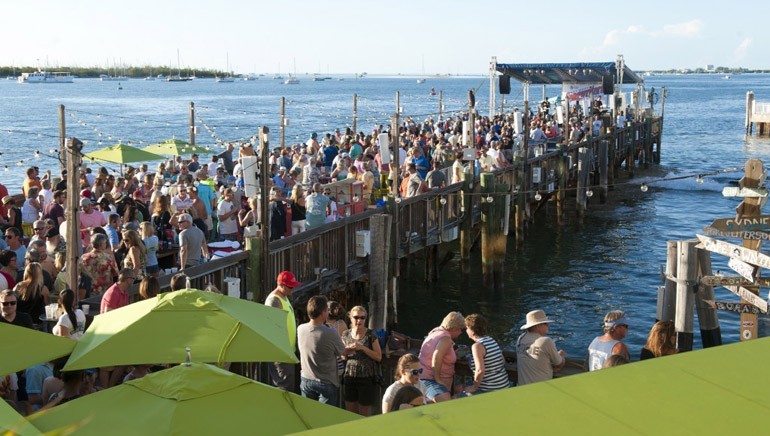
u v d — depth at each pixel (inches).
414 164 819.4
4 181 1278.3
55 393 317.4
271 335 304.7
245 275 527.8
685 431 98.9
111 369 355.3
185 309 304.2
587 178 1213.7
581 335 719.7
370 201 796.6
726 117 3440.0
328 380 362.3
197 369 239.1
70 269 408.8
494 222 849.5
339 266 647.1
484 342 343.6
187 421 219.1
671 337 355.9
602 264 973.2
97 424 216.8
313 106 3592.5
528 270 954.1
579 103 1728.6
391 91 6264.8
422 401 293.1
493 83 1610.5
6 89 5546.3
